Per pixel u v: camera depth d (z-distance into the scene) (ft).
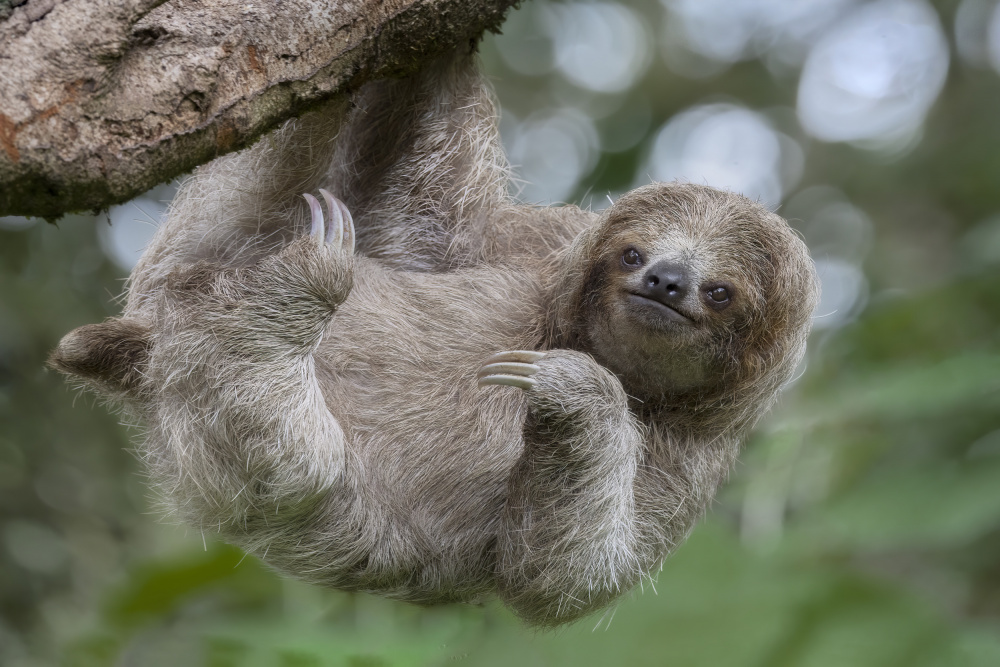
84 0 20.27
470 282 36.04
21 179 19.62
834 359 49.90
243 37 23.26
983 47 83.97
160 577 41.68
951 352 40.96
